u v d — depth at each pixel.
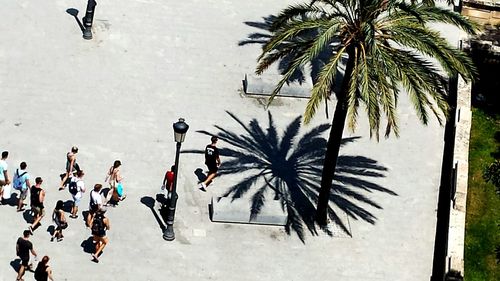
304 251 49.88
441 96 46.03
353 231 51.38
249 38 64.50
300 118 58.50
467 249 52.94
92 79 58.66
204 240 49.53
